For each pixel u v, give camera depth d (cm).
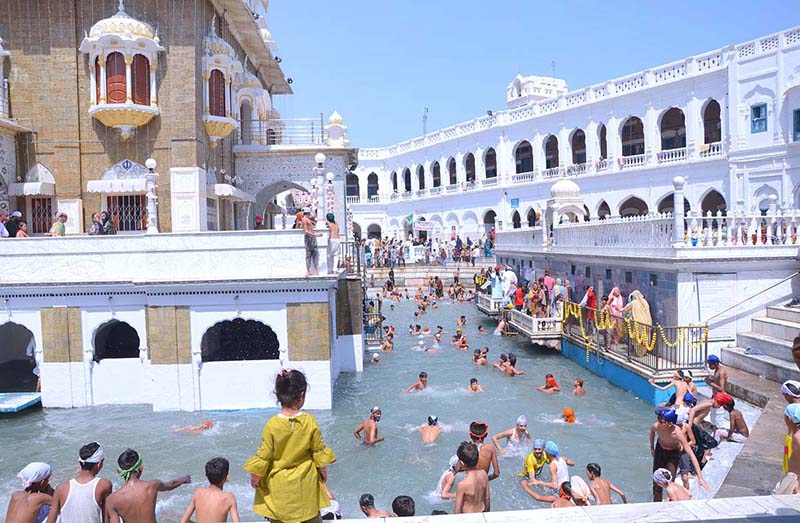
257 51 2559
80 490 631
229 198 2092
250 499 989
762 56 2758
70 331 1430
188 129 1848
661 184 3278
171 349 1397
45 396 1434
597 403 1472
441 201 5134
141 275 1420
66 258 1429
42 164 1844
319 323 1403
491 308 2753
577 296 2209
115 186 1831
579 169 3816
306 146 2278
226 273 1409
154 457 1152
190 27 1844
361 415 1406
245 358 1844
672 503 561
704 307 1511
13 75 1828
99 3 1830
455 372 1828
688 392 1170
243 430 1288
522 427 1185
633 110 3438
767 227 1538
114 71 1781
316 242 1413
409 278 4141
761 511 544
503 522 530
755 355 1405
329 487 1039
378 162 5838
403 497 745
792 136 2664
